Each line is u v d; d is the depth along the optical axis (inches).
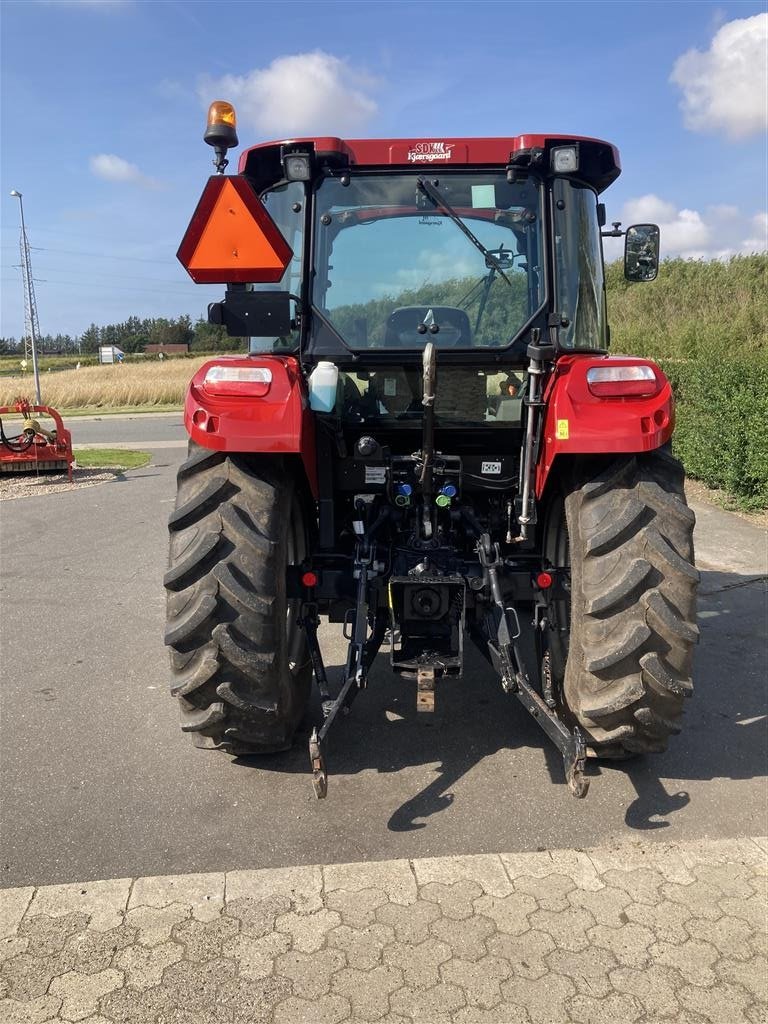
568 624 133.7
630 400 112.8
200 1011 82.3
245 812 117.8
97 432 844.6
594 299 132.7
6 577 251.1
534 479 127.0
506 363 128.1
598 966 87.0
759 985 84.5
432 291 128.3
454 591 122.6
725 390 339.0
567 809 117.0
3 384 1579.7
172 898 98.7
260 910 96.4
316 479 128.4
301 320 128.6
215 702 115.1
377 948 90.0
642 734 116.3
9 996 84.4
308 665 139.8
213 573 112.0
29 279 1298.0
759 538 276.2
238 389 114.5
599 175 131.9
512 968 86.9
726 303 783.1
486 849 108.0
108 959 89.2
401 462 129.0
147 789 124.7
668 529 112.3
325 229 128.2
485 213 127.6
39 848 109.9
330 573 129.0
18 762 133.9
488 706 151.3
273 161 128.7
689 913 94.9
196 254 110.2
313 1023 80.5
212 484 116.2
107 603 223.1
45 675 171.5
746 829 111.9
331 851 108.1
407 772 128.0
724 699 153.0
